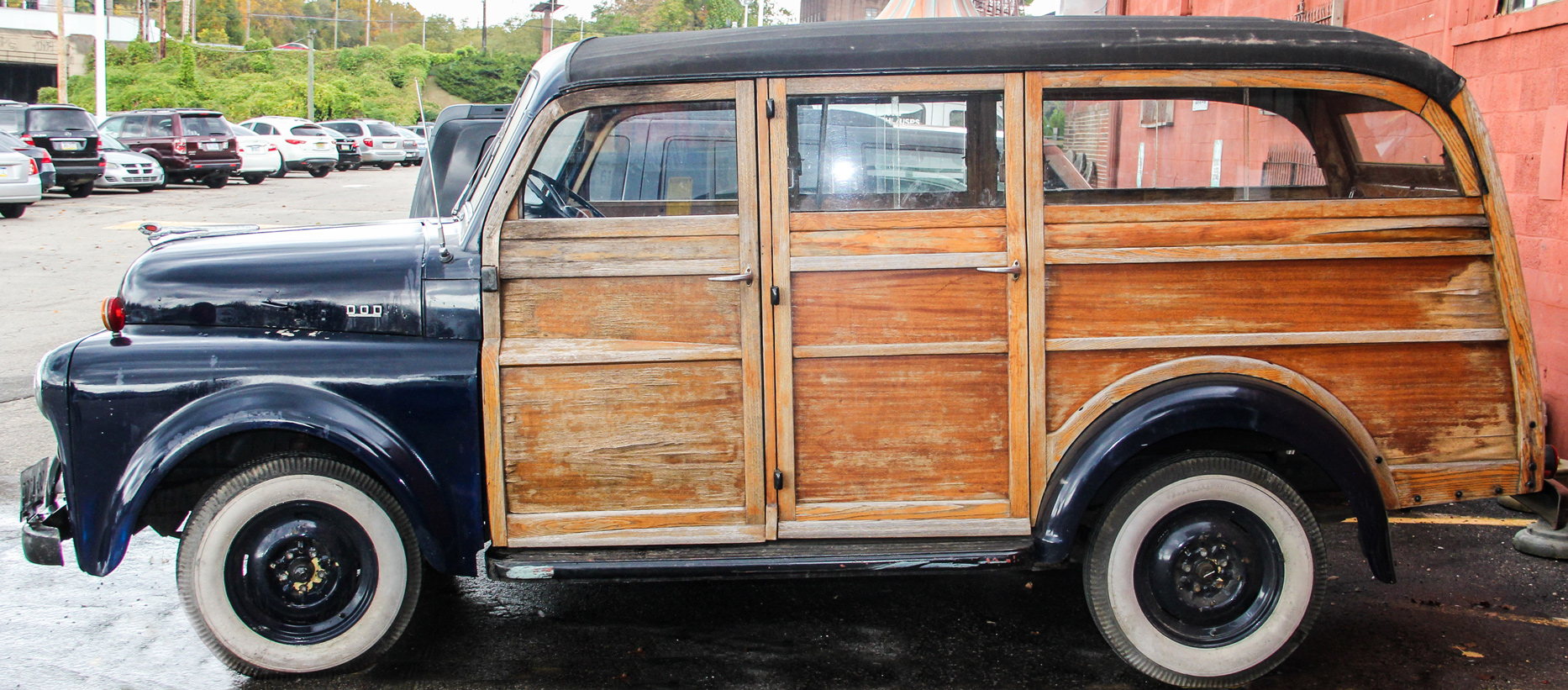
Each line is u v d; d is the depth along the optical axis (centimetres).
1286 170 340
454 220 379
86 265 1236
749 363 338
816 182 335
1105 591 345
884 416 342
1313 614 345
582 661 368
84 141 2028
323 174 3008
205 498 338
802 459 344
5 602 410
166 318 347
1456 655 370
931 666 363
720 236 335
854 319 338
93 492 332
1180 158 337
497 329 339
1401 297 344
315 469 338
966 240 335
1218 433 354
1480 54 612
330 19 9219
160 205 1973
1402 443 347
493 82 6675
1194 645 345
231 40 9488
